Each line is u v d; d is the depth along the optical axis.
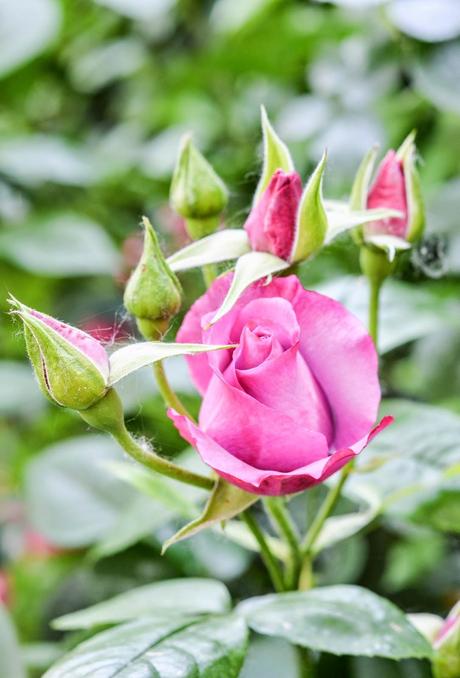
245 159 1.10
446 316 0.75
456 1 0.84
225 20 1.12
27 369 0.99
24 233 1.03
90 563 0.82
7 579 0.91
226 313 0.59
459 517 0.69
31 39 1.09
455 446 0.70
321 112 0.96
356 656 0.70
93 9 1.28
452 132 0.94
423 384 0.85
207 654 0.61
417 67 0.84
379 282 0.66
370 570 0.83
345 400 0.60
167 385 0.63
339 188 0.91
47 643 0.86
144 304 0.62
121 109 1.37
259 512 0.79
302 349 0.60
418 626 0.66
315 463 0.57
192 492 0.71
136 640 0.61
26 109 1.28
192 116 1.21
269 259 0.61
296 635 0.62
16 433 1.13
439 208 0.83
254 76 1.14
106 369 0.60
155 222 1.12
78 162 1.08
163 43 1.30
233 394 0.58
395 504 0.69
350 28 0.99
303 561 0.66
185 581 0.70
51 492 0.82
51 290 1.14
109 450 0.84
